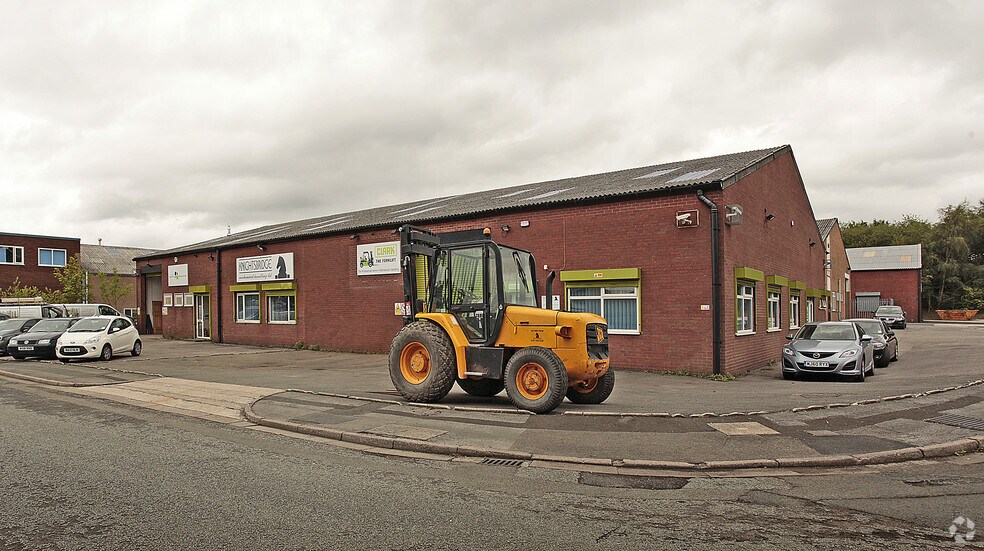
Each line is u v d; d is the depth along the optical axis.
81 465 6.87
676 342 15.78
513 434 8.26
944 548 4.60
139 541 4.63
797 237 23.45
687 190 15.73
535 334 10.11
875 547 4.62
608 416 9.34
